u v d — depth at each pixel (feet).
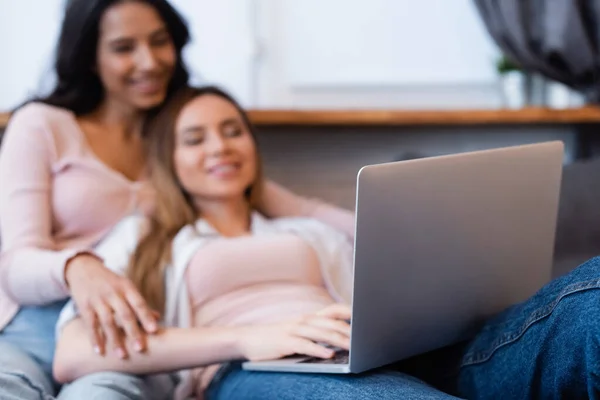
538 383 3.36
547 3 6.93
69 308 4.41
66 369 4.17
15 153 5.09
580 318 3.08
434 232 3.49
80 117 5.50
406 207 3.34
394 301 3.50
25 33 7.34
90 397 3.68
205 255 4.74
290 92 7.94
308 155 7.47
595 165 5.87
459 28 8.12
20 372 3.86
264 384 3.91
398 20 8.01
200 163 5.08
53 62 5.55
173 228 4.93
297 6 7.83
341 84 7.98
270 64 7.86
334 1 7.89
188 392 4.50
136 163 5.56
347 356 3.77
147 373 4.16
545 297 3.38
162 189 5.06
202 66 7.73
